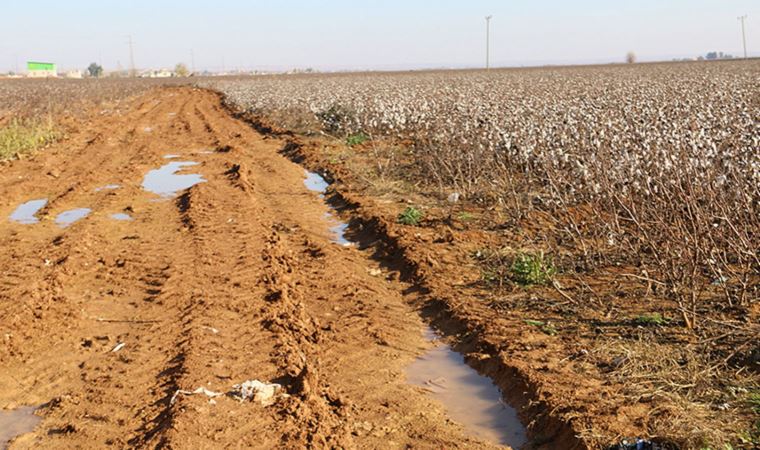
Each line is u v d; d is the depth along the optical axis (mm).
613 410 5770
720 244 8852
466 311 8289
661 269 7984
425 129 22547
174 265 10383
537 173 14305
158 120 34844
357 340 7828
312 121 30141
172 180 17859
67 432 5867
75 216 14023
